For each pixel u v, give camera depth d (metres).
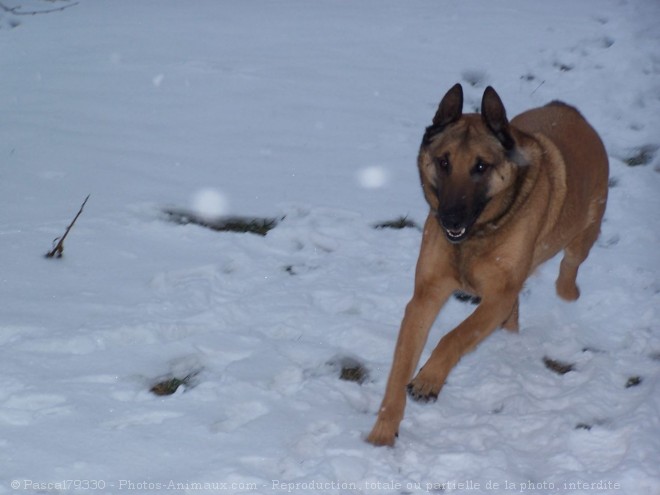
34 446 5.95
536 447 6.50
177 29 17.06
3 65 15.17
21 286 8.34
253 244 9.69
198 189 10.85
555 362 7.91
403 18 17.98
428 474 6.02
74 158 11.55
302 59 15.58
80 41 16.34
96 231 9.62
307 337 7.95
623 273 9.47
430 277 6.99
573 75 15.17
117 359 7.24
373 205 10.73
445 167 6.95
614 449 6.32
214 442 6.16
